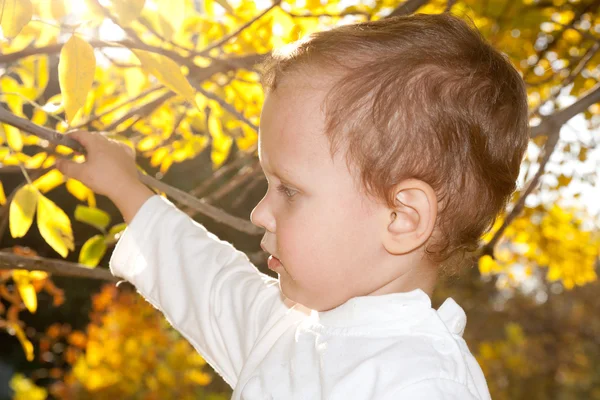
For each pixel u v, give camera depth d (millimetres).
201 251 1351
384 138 976
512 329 8305
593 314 10062
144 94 1762
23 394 6809
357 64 1001
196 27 1952
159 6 1316
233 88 2035
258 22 1924
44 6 1255
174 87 1077
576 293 10195
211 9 1947
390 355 969
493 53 1106
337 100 980
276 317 1199
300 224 989
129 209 1368
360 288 1017
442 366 963
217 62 1810
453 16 1115
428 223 978
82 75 1002
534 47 3086
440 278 1121
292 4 2025
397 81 993
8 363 9719
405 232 983
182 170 7699
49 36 1676
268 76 1068
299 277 1011
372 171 974
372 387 954
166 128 2197
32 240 6828
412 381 939
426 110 992
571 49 3174
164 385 5828
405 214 984
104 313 7336
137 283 1361
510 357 8109
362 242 989
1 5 974
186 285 1322
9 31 979
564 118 1918
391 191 979
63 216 1438
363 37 1030
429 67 1014
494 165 1049
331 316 1053
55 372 6281
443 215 1021
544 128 1917
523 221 3525
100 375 5789
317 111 984
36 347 9484
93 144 1342
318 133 980
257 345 1175
